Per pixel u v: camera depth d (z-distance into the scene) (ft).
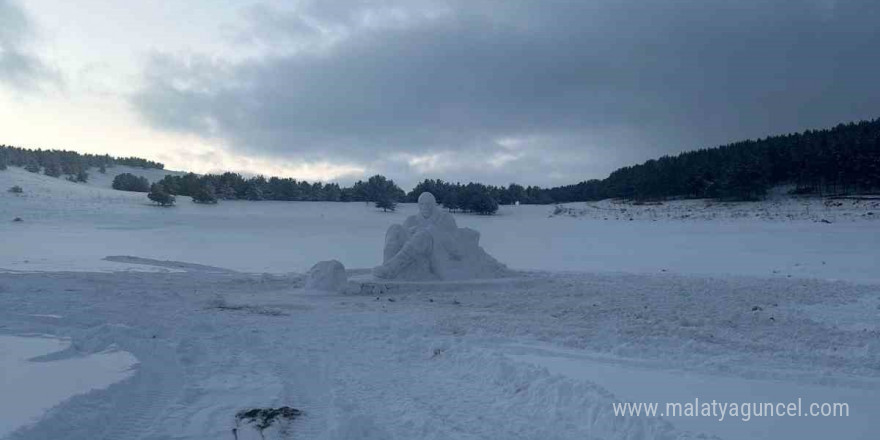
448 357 33.14
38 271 77.41
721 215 196.34
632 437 20.84
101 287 61.52
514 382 27.73
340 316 47.75
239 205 275.39
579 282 73.05
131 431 21.53
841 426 21.88
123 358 30.27
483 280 70.33
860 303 55.52
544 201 333.21
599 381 27.68
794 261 95.04
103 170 401.90
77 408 22.44
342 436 21.08
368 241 142.31
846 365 32.42
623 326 43.70
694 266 93.04
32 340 34.19
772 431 21.33
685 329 42.52
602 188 328.29
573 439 21.35
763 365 32.12
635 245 130.41
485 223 205.77
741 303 55.93
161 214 216.74
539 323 44.83
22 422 20.38
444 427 22.41
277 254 112.78
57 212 203.10
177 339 35.70
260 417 22.98
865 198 198.29
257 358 32.68
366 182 319.47
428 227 73.51
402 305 55.47
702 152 283.18
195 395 25.85
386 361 32.86
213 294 60.13
